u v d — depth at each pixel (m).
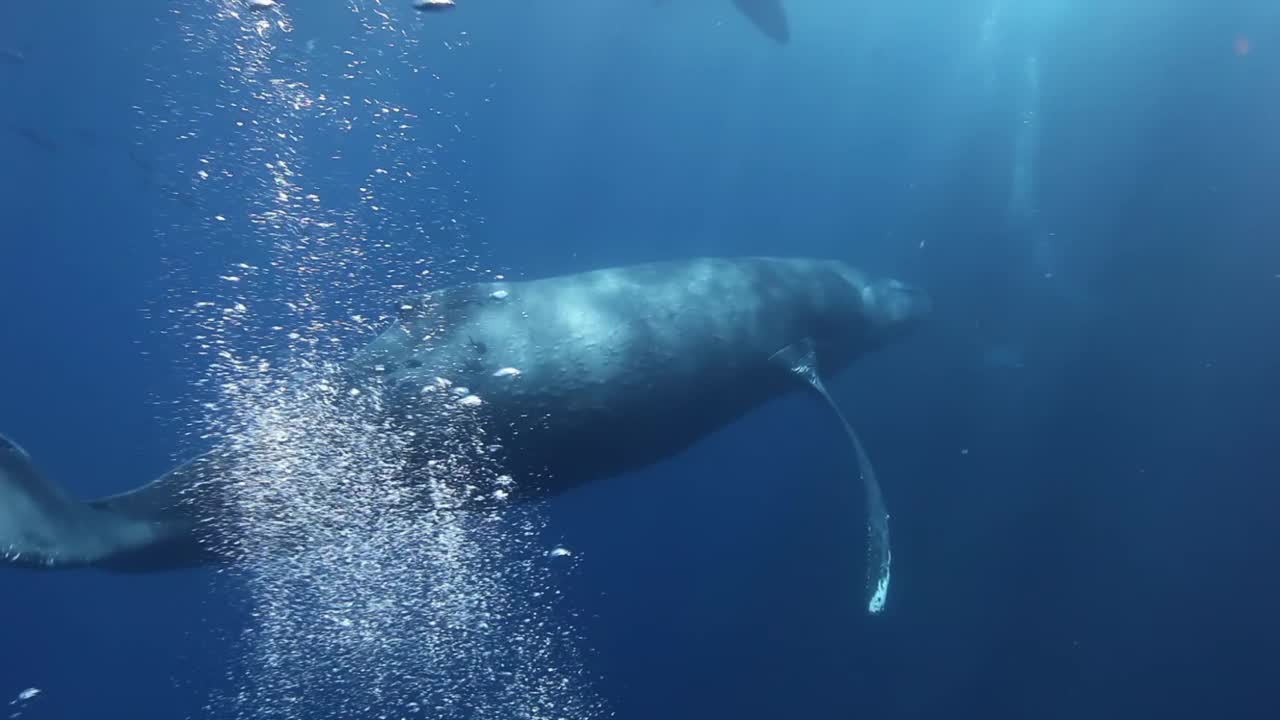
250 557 5.94
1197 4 14.77
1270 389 9.71
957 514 9.63
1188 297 10.62
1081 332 10.61
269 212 9.80
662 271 7.58
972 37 16.91
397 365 6.02
